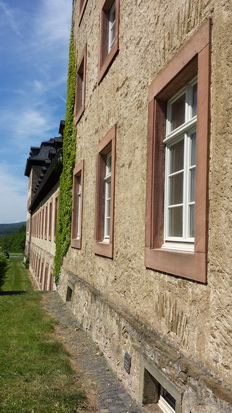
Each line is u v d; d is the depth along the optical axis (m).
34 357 5.39
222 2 2.94
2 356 5.42
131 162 5.06
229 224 2.71
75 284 8.46
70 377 4.71
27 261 40.19
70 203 10.18
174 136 3.99
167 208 4.16
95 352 5.84
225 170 2.78
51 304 9.94
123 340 4.76
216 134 2.92
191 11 3.47
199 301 3.07
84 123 8.86
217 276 2.83
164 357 3.49
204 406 2.77
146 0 4.72
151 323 4.07
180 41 3.70
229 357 2.61
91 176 7.78
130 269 4.89
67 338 6.61
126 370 4.51
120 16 5.95
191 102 3.76
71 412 3.77
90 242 7.57
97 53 7.62
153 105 4.27
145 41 4.71
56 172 12.98
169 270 3.61
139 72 4.90
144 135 4.62
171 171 4.20
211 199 2.96
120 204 5.46
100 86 7.21
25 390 4.24
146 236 4.29
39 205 26.64
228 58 2.80
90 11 8.59
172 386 3.31
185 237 3.70
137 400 4.09
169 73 3.85
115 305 5.44
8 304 9.59
